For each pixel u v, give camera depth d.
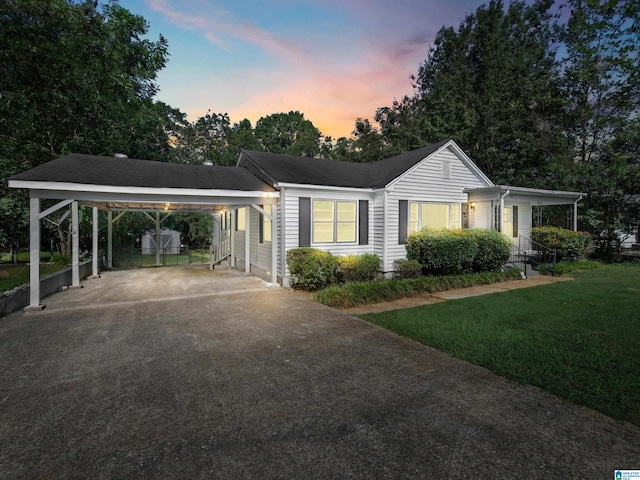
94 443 2.68
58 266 13.38
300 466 2.39
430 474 2.29
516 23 24.39
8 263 15.50
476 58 26.55
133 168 9.65
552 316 6.46
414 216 11.99
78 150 14.27
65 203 7.49
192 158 38.28
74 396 3.46
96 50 13.01
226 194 9.02
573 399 3.36
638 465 2.39
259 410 3.17
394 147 25.03
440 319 6.31
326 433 2.79
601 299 7.94
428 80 29.42
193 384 3.72
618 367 4.09
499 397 3.41
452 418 3.01
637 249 19.89
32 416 3.09
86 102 13.69
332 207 10.92
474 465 2.38
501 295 8.62
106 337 5.35
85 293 8.87
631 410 3.15
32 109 12.66
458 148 12.48
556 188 18.19
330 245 10.80
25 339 5.25
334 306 7.53
